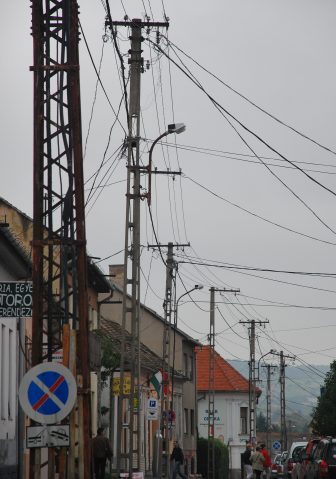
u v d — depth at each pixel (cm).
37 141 3906
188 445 15475
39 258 3878
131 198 6725
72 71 3897
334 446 5722
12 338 6028
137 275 6750
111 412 9181
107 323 12075
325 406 15888
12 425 5934
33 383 3381
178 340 15050
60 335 4103
